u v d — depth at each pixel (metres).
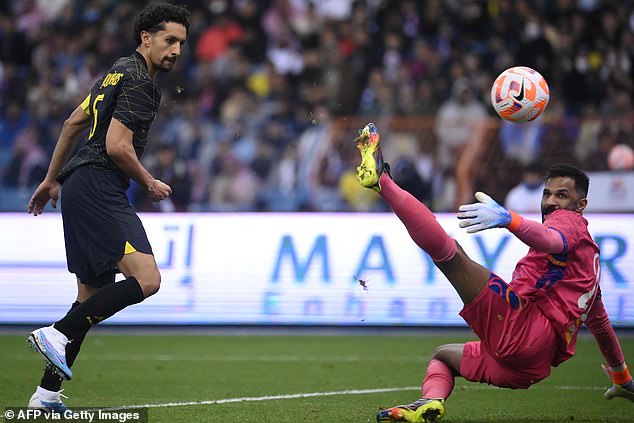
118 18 57.72
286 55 56.53
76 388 22.91
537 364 16.77
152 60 17.70
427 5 56.91
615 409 19.94
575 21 52.38
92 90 17.88
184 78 53.25
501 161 42.50
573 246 16.52
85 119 18.20
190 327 36.47
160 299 36.38
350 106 51.91
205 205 45.41
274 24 58.84
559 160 42.00
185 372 26.16
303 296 36.22
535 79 19.23
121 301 16.50
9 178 45.16
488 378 17.05
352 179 44.56
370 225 36.47
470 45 54.91
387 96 50.69
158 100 17.67
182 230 36.75
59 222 36.69
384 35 56.31
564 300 16.69
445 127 43.16
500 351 16.56
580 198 17.39
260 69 55.94
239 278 36.41
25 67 57.50
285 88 53.03
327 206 44.91
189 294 36.38
